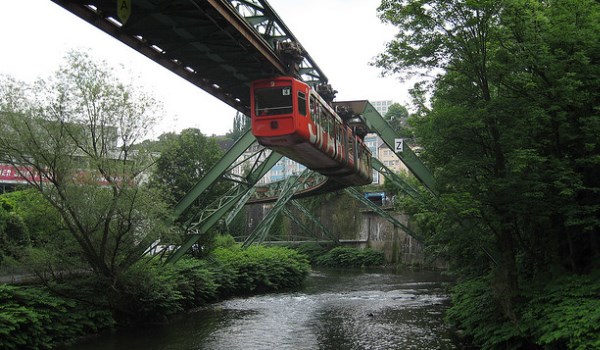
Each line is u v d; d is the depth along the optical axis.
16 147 21.50
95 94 22.62
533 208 16.89
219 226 40.56
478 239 18.61
